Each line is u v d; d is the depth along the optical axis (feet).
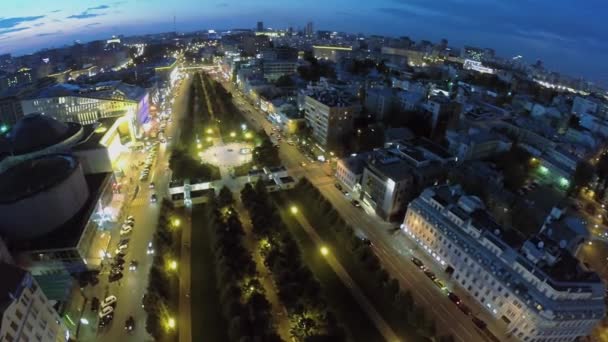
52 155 486.79
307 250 447.42
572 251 435.12
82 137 607.78
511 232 378.73
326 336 313.94
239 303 339.98
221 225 448.65
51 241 392.27
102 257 431.84
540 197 549.13
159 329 318.24
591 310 321.73
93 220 446.19
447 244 408.87
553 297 314.14
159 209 528.22
